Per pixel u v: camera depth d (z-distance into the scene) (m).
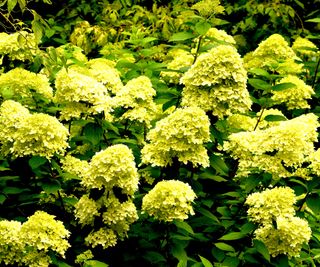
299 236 3.72
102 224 3.89
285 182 4.46
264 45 6.30
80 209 3.90
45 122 3.95
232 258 3.89
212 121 4.50
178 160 4.07
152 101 4.88
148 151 4.12
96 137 4.39
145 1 10.59
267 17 9.90
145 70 5.87
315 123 4.74
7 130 4.26
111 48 7.44
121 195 3.84
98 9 10.70
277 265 3.79
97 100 4.41
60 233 3.53
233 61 4.23
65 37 10.05
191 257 4.22
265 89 5.15
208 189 4.57
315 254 4.18
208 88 4.41
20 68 5.09
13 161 4.36
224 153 5.00
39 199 4.40
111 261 3.99
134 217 3.95
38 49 4.25
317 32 10.30
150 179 4.50
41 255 3.54
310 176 4.47
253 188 4.35
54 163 4.10
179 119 3.96
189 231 3.74
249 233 3.94
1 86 5.01
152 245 4.05
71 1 10.95
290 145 4.00
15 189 4.24
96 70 5.34
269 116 4.89
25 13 11.23
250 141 4.48
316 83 6.88
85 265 3.58
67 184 4.42
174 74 5.57
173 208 3.66
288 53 6.30
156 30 8.95
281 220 3.71
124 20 9.20
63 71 4.46
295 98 5.69
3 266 3.60
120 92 4.83
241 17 10.28
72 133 5.11
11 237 3.46
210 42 5.61
